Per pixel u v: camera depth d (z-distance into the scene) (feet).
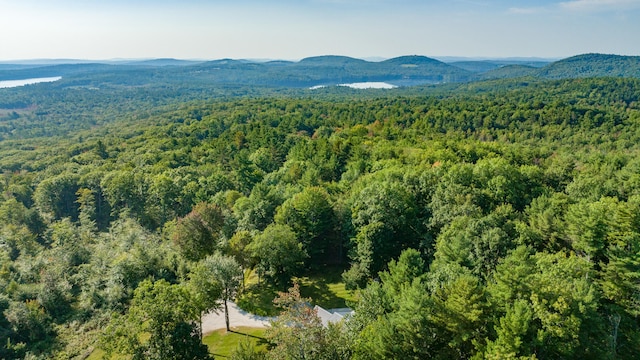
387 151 332.80
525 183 229.04
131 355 116.98
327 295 180.55
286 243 175.73
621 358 101.09
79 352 152.66
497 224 154.81
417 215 201.98
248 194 319.06
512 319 88.89
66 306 182.19
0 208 308.19
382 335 98.48
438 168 230.48
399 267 132.57
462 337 96.89
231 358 105.70
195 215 200.34
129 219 286.66
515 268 107.24
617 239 138.21
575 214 153.17
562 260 122.42
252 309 167.94
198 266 147.54
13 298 174.91
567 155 339.98
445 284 114.11
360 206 200.23
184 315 112.88
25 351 153.58
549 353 93.04
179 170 366.22
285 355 93.66
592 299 98.94
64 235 250.78
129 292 177.68
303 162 335.47
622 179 245.45
